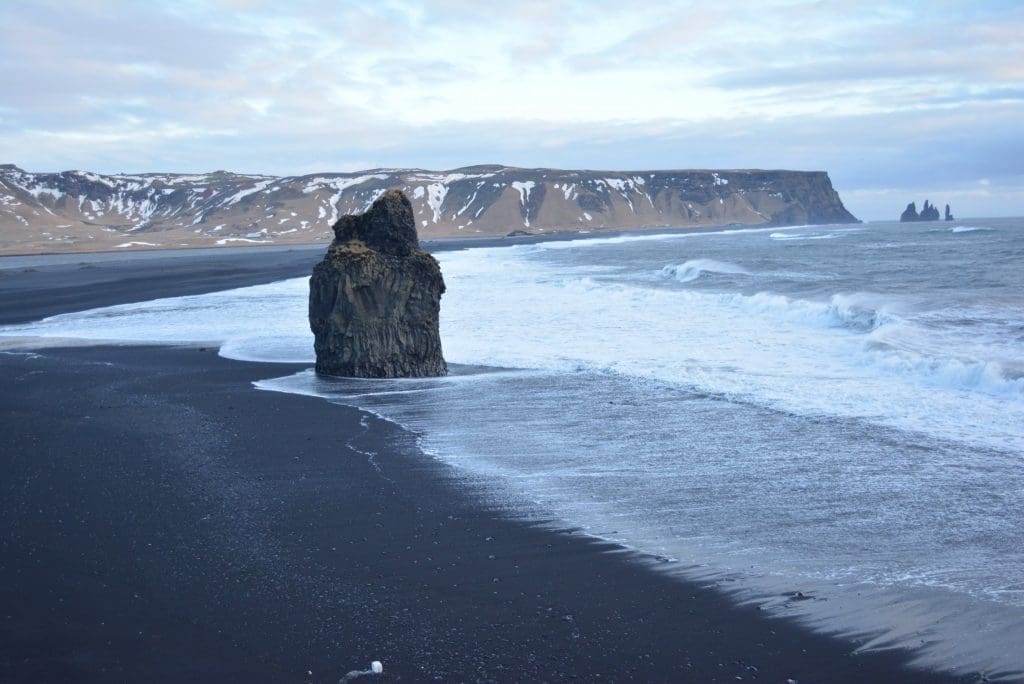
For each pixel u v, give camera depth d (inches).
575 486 477.7
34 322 1379.2
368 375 818.2
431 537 406.3
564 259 2854.3
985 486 456.4
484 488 478.0
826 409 628.7
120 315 1427.2
